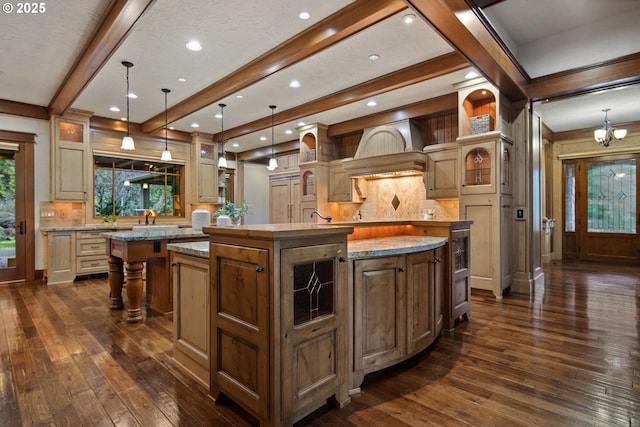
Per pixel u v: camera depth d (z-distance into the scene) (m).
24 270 5.48
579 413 1.87
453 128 5.35
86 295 4.54
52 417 1.83
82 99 5.21
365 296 2.17
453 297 3.14
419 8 2.60
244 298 1.80
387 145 5.72
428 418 1.83
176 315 2.45
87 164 5.85
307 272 1.79
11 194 5.39
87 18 3.05
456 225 3.21
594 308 3.86
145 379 2.26
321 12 2.99
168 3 2.83
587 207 7.26
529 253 4.60
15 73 4.25
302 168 6.90
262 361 1.69
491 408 1.92
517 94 4.40
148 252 3.50
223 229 1.89
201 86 4.70
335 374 1.93
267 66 3.77
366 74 4.33
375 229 3.19
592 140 7.10
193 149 7.39
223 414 1.88
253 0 2.81
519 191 4.66
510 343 2.85
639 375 2.29
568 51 4.12
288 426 1.69
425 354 2.64
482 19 3.12
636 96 5.18
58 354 2.64
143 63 3.96
